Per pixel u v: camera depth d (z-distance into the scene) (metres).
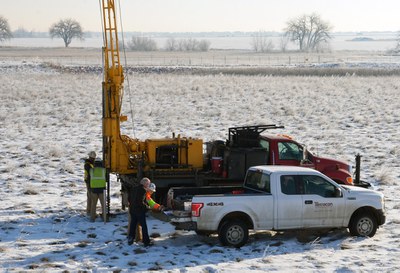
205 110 39.69
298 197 12.66
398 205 16.03
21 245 12.36
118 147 15.23
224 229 12.30
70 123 33.28
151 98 46.09
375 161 23.34
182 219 12.29
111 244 12.52
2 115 35.34
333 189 12.94
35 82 57.31
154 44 197.38
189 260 11.45
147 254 11.88
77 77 64.75
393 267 10.91
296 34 199.88
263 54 167.62
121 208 15.93
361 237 13.10
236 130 15.79
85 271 10.70
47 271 10.63
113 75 15.03
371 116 37.47
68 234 13.28
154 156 15.26
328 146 26.42
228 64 100.88
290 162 15.32
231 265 11.07
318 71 78.56
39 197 16.95
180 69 80.31
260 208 12.44
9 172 20.34
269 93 50.78
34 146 25.38
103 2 14.96
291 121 35.16
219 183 15.13
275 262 11.29
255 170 13.32
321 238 13.21
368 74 73.88
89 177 14.52
